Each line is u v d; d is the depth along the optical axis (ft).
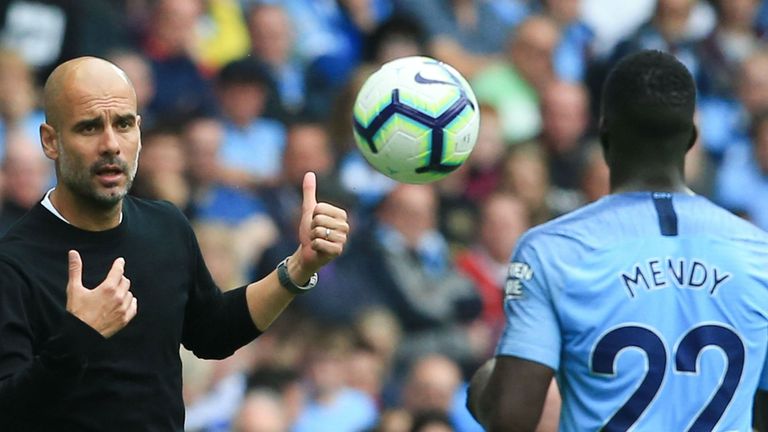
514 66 177.47
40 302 63.52
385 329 137.80
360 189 152.15
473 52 181.88
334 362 132.57
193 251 68.28
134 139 64.59
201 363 125.49
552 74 178.09
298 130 149.28
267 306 69.15
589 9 205.87
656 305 63.87
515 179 157.99
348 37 172.24
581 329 63.77
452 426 130.62
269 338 132.57
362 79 154.71
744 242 65.05
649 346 63.57
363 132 72.64
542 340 63.67
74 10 152.15
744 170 180.24
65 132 63.72
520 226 151.64
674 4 191.01
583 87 184.14
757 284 64.54
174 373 66.08
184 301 67.10
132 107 64.49
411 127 71.61
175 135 141.38
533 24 177.58
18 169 130.72
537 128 174.81
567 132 169.27
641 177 65.82
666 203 65.26
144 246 66.28
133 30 155.12
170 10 152.46
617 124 66.03
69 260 60.34
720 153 187.52
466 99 72.74
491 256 149.59
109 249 65.41
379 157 72.43
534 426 63.41
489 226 149.79
